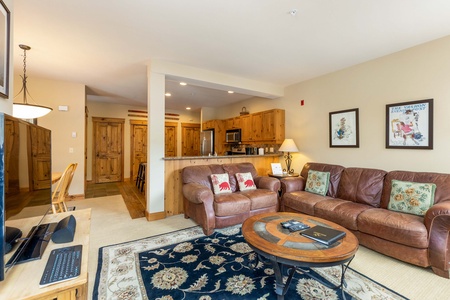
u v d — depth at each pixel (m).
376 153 3.35
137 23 2.39
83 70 3.89
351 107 3.67
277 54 3.21
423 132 2.85
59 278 0.93
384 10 2.14
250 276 1.99
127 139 7.39
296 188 3.76
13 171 1.05
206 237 2.86
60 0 2.01
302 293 1.77
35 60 3.43
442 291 1.80
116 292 1.76
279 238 1.75
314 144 4.30
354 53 3.17
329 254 1.50
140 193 5.46
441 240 1.99
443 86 2.69
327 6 2.08
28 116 2.97
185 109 8.10
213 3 2.04
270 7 2.10
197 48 3.02
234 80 4.23
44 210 1.54
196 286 1.84
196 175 3.59
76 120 4.71
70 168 3.11
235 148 6.53
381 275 2.03
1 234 0.85
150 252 2.43
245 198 3.24
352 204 2.93
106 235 2.90
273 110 4.89
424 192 2.47
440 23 2.38
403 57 3.04
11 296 0.84
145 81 4.53
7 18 1.45
